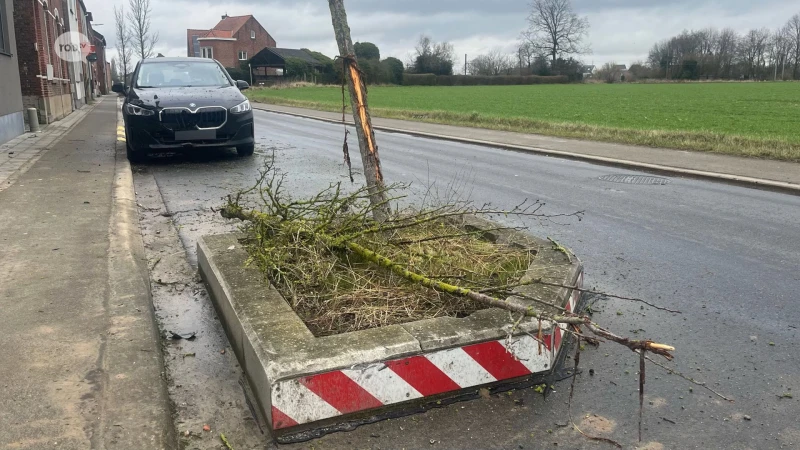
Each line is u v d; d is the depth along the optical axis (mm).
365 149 4383
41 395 2879
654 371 3424
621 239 6293
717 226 6918
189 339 3773
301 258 3996
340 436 2770
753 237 6418
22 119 15188
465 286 3684
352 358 2816
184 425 2861
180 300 4441
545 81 98750
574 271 4129
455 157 13117
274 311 3350
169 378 3289
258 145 14609
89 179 8500
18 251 5078
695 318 4184
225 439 2744
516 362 3186
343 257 4074
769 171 10578
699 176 10484
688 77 104062
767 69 104188
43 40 19344
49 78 20125
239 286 3750
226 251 4516
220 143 10992
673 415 2998
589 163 12344
